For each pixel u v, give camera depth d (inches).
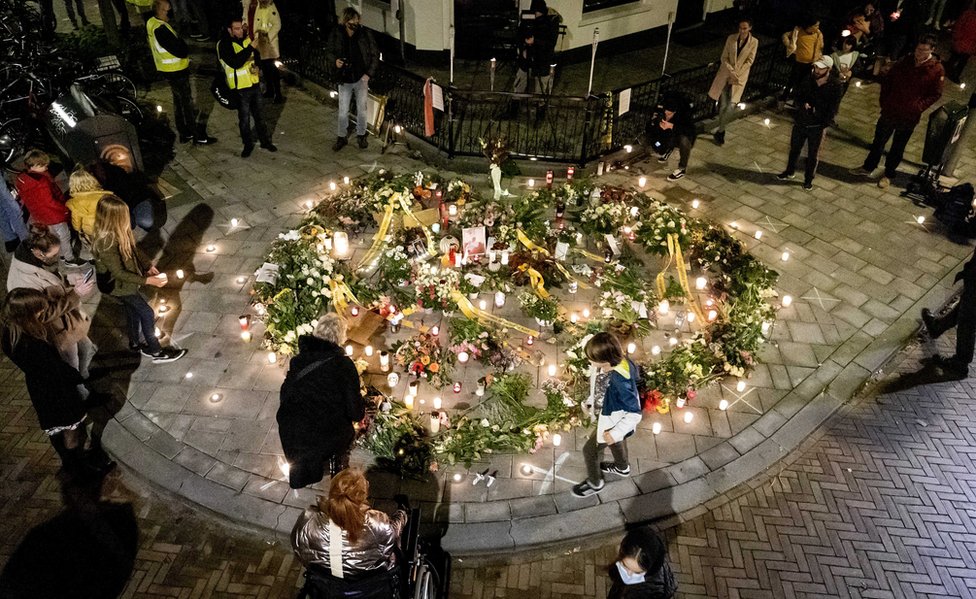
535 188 393.4
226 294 308.8
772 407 265.9
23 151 402.0
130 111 434.3
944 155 412.8
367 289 302.2
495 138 379.6
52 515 227.1
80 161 341.4
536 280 308.8
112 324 292.5
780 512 232.2
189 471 233.9
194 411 254.4
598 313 301.9
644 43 583.5
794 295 323.0
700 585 210.5
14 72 412.5
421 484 231.6
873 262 347.6
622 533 225.5
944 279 337.4
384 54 550.0
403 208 347.6
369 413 239.8
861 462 250.2
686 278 323.3
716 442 251.0
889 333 302.8
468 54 532.1
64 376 213.8
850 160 441.7
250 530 223.0
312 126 458.3
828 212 386.6
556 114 422.9
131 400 258.1
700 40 600.1
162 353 274.2
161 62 397.1
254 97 400.8
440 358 272.5
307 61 506.6
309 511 155.9
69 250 295.6
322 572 154.1
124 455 238.7
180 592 206.8
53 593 205.3
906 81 381.1
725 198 395.2
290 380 192.4
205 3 544.7
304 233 337.7
